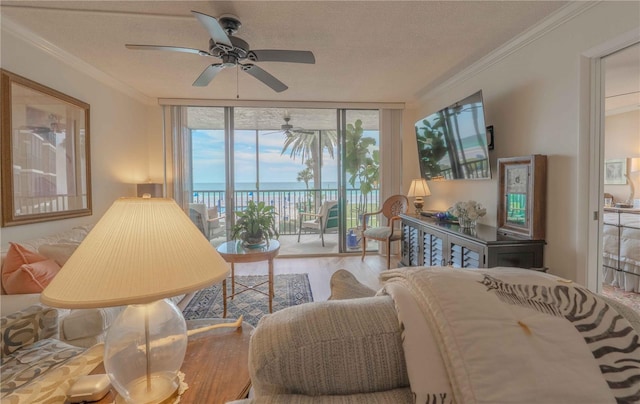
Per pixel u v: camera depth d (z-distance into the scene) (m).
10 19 2.25
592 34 1.98
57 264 2.10
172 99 4.32
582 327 0.64
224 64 2.34
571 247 2.14
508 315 0.64
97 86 3.35
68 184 2.89
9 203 2.27
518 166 2.46
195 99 4.36
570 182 2.14
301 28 2.39
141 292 0.75
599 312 0.68
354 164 4.86
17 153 2.35
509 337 0.60
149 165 4.42
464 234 2.54
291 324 0.64
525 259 2.29
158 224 0.86
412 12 2.18
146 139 4.39
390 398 0.60
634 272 3.00
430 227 3.17
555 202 2.26
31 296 1.80
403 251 4.03
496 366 0.56
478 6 2.10
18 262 1.93
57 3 2.07
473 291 0.69
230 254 2.62
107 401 0.91
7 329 1.41
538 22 2.30
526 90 2.53
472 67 3.18
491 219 3.01
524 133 2.57
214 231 4.69
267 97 4.31
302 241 5.19
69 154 2.90
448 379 0.58
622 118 4.62
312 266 4.23
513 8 2.12
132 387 0.85
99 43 2.64
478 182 3.25
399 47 2.74
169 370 0.90
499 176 2.66
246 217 2.91
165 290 0.77
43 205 2.60
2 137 2.23
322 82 3.68
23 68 2.44
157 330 0.88
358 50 2.80
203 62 3.04
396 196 4.43
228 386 0.95
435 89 3.95
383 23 2.33
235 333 1.29
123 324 0.86
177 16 2.22
